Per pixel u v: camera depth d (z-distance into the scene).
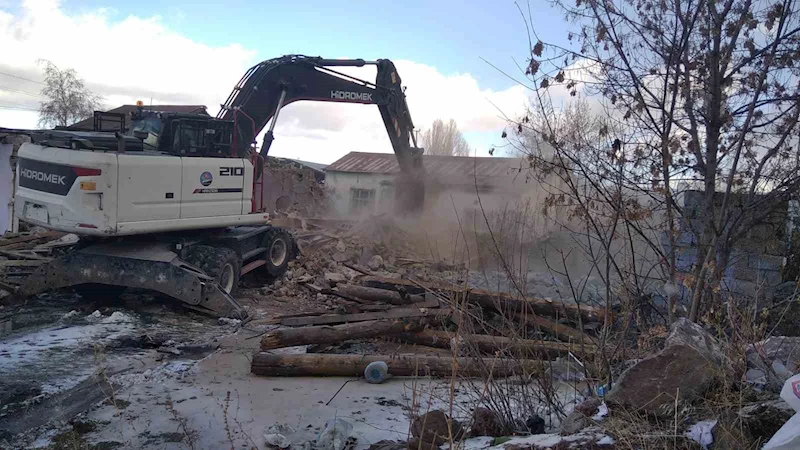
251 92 13.12
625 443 3.46
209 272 10.38
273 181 24.80
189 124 10.59
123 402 5.74
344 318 7.88
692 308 5.04
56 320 9.11
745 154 5.30
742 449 3.32
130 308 9.94
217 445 4.81
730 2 4.95
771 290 5.96
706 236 5.38
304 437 4.98
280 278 13.25
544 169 5.34
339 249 15.43
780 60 4.97
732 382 3.86
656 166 5.30
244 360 7.30
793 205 5.71
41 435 5.01
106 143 9.73
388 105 15.23
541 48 5.19
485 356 5.93
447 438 3.86
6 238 13.52
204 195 10.59
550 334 7.37
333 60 14.38
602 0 5.11
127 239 10.20
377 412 5.55
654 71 5.24
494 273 10.73
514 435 4.25
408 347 7.87
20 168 9.83
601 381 4.84
